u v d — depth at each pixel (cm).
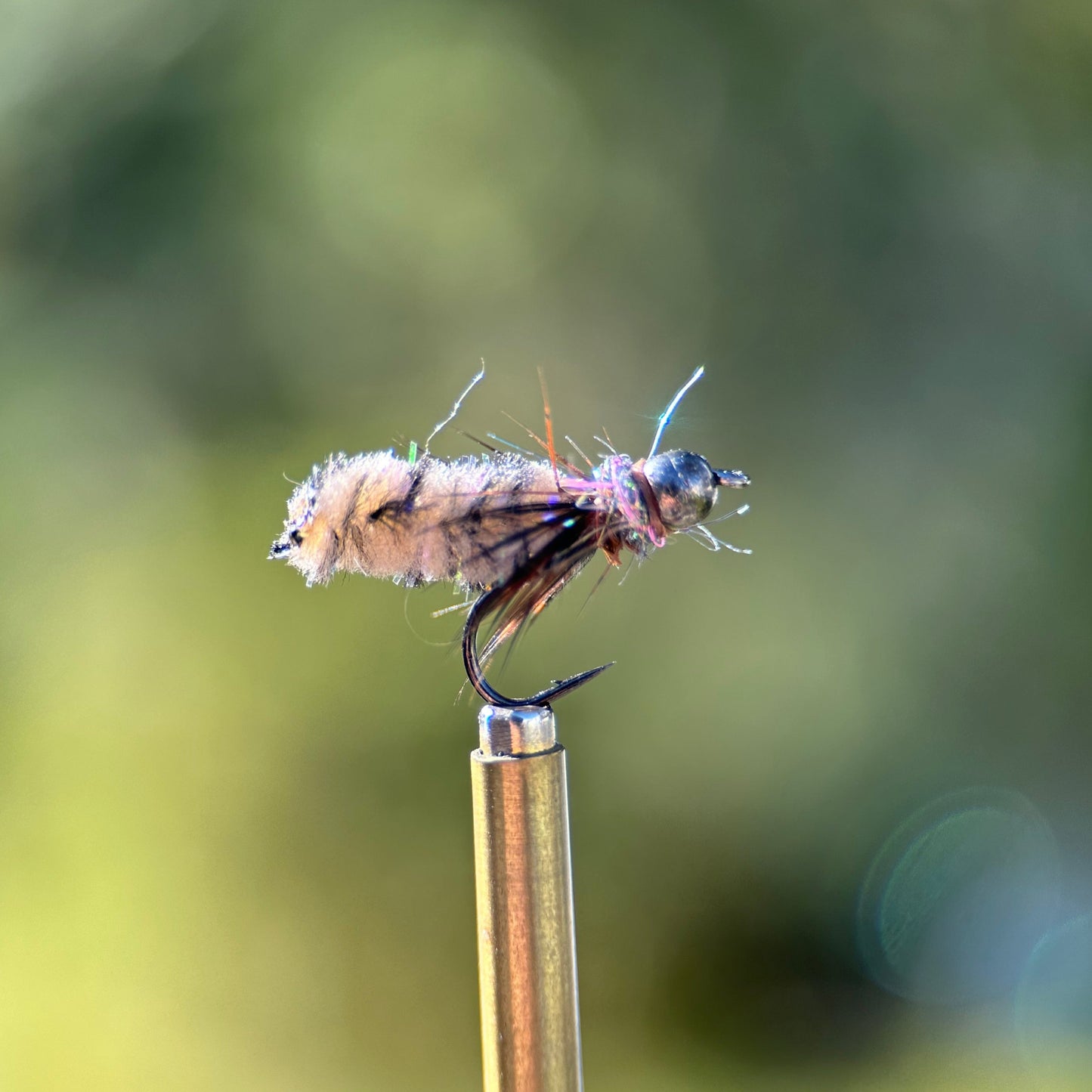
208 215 50
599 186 52
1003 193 52
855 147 52
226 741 44
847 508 51
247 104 50
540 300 51
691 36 52
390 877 44
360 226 51
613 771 47
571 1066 24
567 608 47
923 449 52
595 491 25
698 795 47
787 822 48
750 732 48
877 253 52
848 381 52
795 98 52
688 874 47
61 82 51
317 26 51
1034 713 50
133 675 45
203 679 45
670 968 47
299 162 50
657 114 52
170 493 49
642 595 48
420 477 24
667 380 51
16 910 42
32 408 50
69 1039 41
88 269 51
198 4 51
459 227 51
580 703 47
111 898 43
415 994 43
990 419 52
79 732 45
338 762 44
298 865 44
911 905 47
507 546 24
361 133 50
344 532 24
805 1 52
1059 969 46
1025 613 51
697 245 52
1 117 50
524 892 24
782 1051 45
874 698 49
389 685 45
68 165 50
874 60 52
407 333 51
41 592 47
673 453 25
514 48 51
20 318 51
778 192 52
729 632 48
